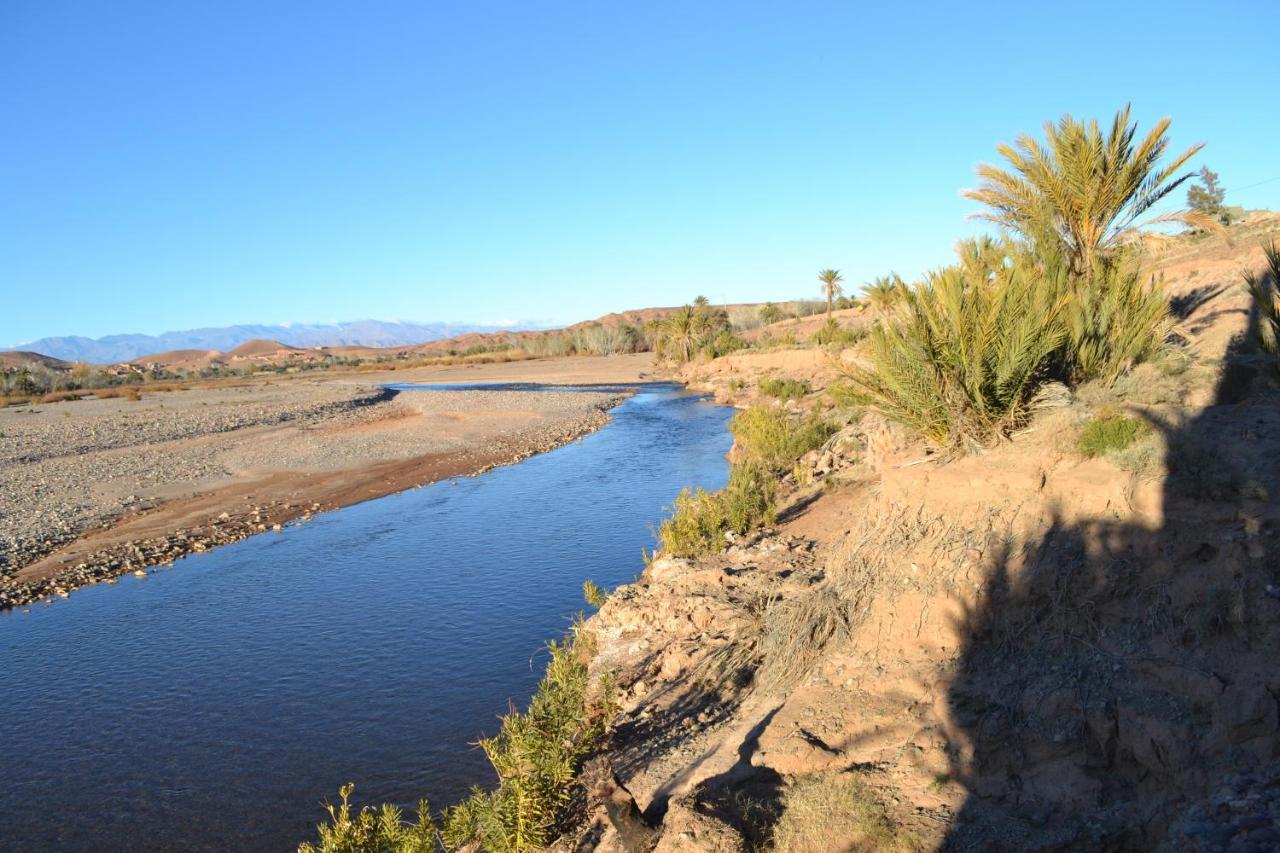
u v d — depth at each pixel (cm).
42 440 3406
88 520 2042
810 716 568
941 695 529
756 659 777
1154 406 633
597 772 542
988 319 699
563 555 1605
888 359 775
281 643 1235
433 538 1811
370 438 3394
